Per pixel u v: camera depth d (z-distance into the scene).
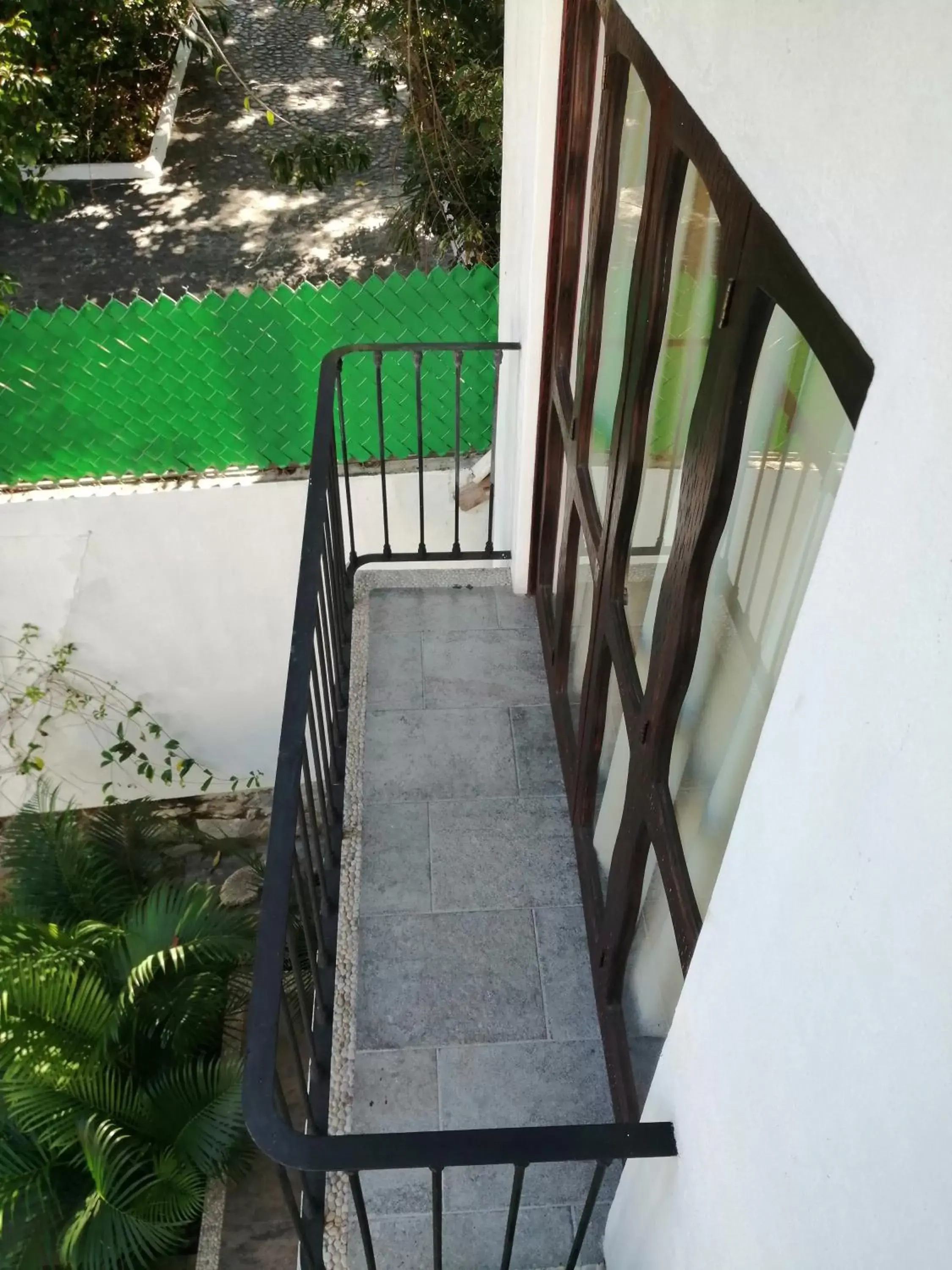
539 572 3.22
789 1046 0.91
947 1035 0.62
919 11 0.60
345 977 2.35
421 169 4.93
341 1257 1.92
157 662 4.35
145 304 3.47
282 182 5.08
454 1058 2.22
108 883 4.20
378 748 2.88
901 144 0.64
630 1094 2.04
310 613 1.97
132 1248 3.06
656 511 1.82
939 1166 0.64
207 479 3.92
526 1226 1.97
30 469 3.78
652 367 1.73
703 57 1.11
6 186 4.21
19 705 4.29
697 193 1.44
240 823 5.08
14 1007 3.27
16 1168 3.30
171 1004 3.53
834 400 1.05
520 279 2.90
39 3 4.50
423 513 3.41
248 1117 1.23
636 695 1.92
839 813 0.77
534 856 2.62
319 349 3.70
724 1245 1.16
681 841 1.69
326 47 8.88
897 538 0.66
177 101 7.95
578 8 2.16
